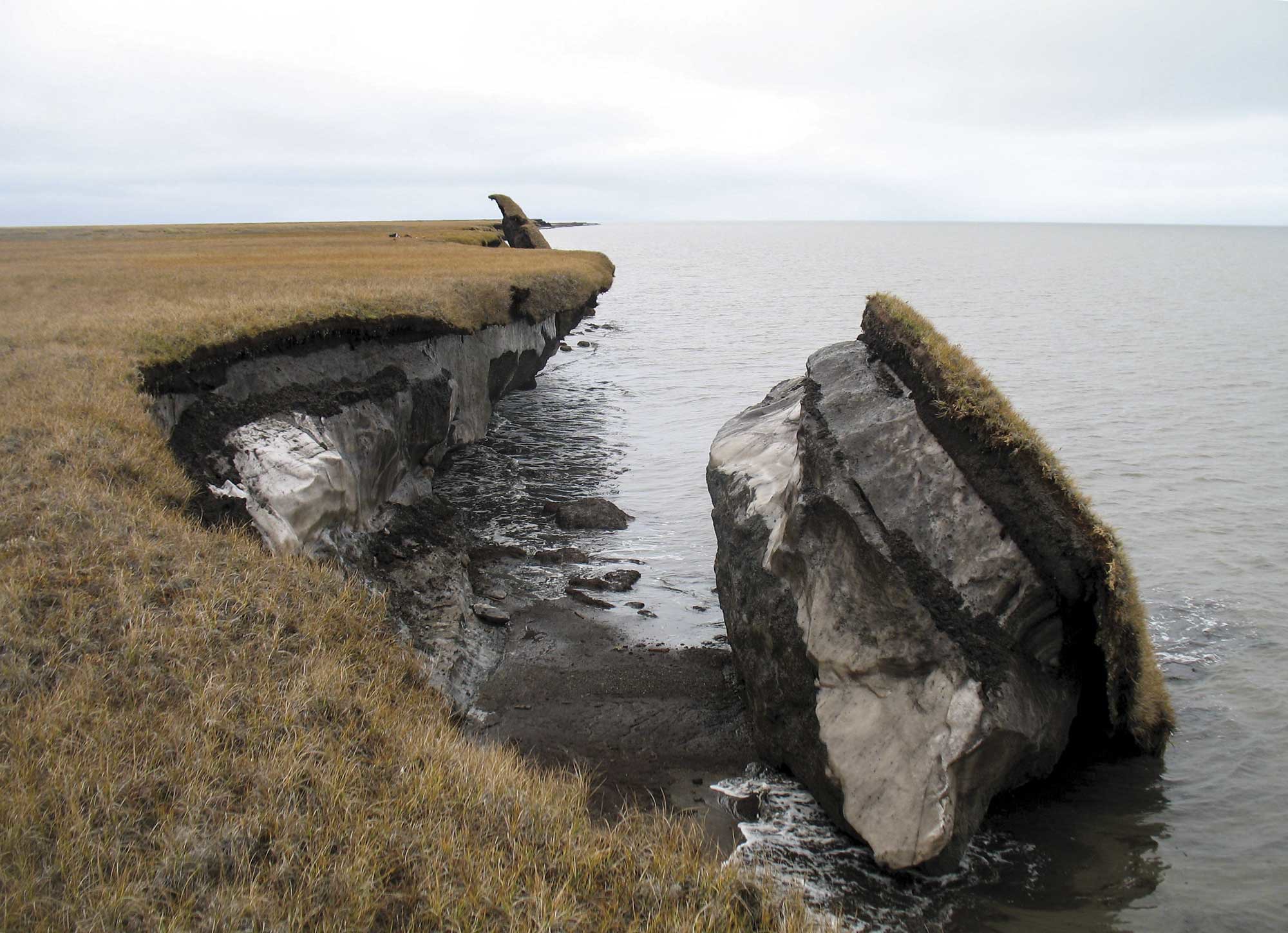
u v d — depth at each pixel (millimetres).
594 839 7977
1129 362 44531
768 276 120062
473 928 6664
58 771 7355
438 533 17766
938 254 193625
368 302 19969
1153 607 15977
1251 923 8625
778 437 14836
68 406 13117
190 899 6523
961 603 9914
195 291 22016
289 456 14656
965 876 9172
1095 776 10906
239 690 9102
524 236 64688
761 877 8195
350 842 7375
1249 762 11266
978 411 10219
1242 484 23172
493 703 12617
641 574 17625
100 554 10383
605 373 43344
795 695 11102
